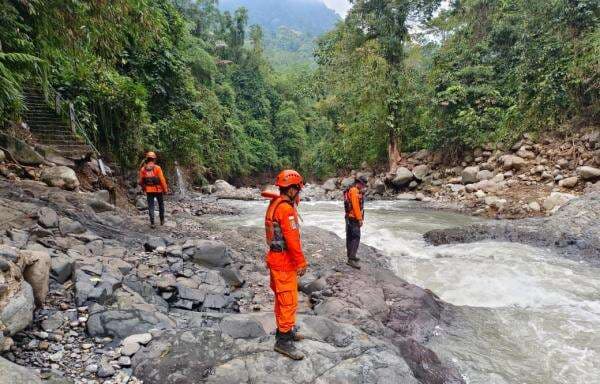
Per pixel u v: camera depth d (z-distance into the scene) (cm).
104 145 1345
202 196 1805
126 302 399
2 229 514
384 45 2066
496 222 987
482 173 1514
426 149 2016
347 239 672
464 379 399
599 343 460
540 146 1427
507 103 1703
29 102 1140
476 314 549
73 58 852
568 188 1202
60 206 706
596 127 1312
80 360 315
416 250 852
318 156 3038
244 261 694
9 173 826
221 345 344
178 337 348
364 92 2048
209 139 2373
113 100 1294
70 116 1123
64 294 402
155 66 1673
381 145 2300
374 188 1928
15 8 684
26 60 648
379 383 315
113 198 1132
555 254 794
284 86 4953
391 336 449
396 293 566
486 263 741
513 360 434
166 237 683
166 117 1756
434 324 513
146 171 820
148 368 313
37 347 320
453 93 1750
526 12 1573
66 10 711
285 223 326
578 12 1394
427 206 1473
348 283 582
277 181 338
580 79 1317
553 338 476
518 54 1734
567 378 399
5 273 314
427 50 2281
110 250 572
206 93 2633
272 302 548
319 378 310
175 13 1764
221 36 4281
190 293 488
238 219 1219
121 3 788
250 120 3828
